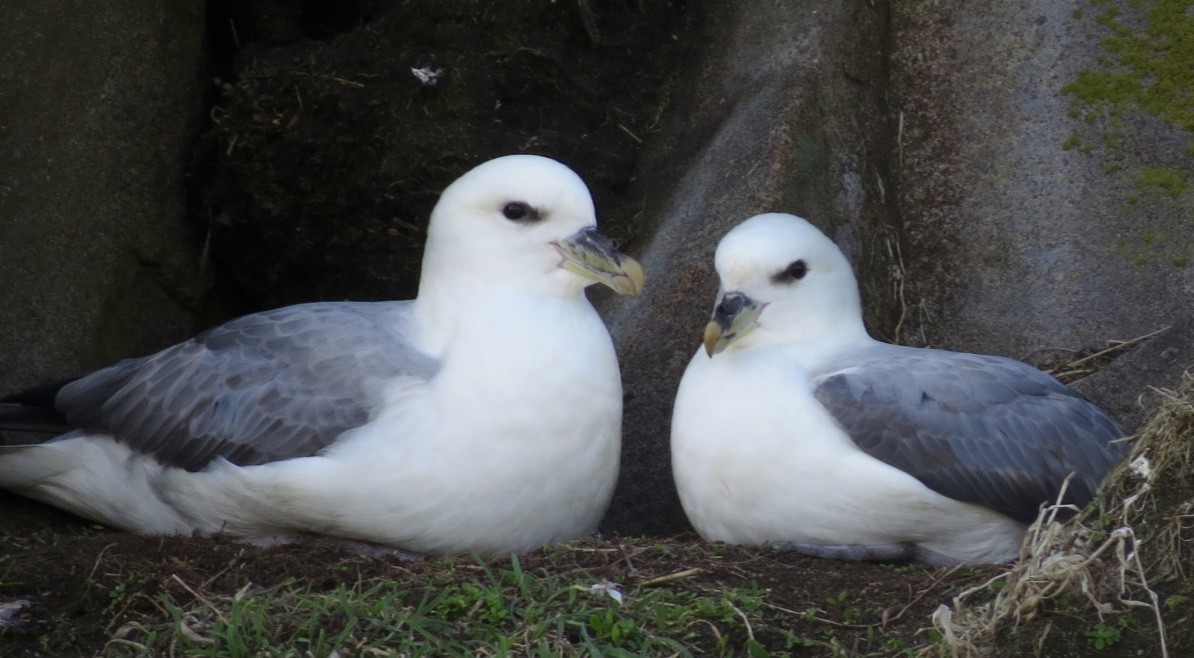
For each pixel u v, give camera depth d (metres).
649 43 13.73
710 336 10.10
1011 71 12.80
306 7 13.62
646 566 9.16
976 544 10.00
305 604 8.37
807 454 9.78
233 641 8.00
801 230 10.54
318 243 13.34
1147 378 11.46
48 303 11.84
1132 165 12.27
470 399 9.70
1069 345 11.97
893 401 9.85
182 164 13.01
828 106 12.69
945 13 13.14
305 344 10.11
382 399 9.74
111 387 10.60
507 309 10.03
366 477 9.57
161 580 8.92
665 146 13.45
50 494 10.72
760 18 13.34
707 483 10.15
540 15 13.39
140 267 12.70
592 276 10.15
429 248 10.46
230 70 13.39
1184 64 12.35
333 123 13.00
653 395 11.94
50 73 11.77
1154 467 8.46
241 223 13.20
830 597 8.74
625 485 11.94
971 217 12.67
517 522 9.87
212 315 13.55
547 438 9.79
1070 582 7.91
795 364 10.24
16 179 11.58
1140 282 11.95
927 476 9.74
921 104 13.08
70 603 8.78
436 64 13.12
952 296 12.55
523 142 13.22
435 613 8.33
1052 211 12.38
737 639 8.18
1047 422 10.06
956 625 7.96
